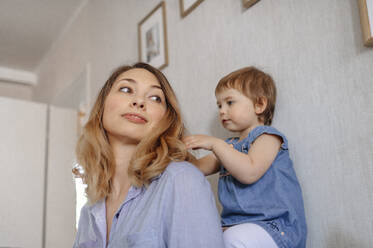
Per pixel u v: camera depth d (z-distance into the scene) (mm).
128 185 867
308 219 974
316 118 988
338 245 893
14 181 2146
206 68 1449
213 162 1115
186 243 641
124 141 890
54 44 3518
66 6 2924
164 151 786
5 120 2211
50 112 2418
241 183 989
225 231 871
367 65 875
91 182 893
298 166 1021
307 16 1053
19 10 2879
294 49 1081
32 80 4102
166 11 1768
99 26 2582
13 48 3549
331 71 963
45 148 2324
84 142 962
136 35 2068
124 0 2252
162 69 1744
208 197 706
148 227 678
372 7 852
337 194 911
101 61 2492
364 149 863
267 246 812
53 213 2215
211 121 1386
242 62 1276
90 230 875
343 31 945
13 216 2084
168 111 926
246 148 999
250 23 1260
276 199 907
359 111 884
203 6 1511
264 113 1069
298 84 1054
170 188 708
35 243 2105
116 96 891
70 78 3041
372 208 832
